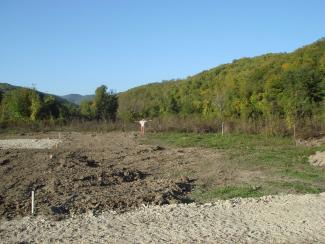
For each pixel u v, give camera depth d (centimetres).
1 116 4597
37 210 1085
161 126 3678
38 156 1766
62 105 5094
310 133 2752
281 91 3888
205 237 912
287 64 5116
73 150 2342
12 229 948
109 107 5238
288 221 1037
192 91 7025
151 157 2114
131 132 3709
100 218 1048
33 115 4606
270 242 884
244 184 1495
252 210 1139
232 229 970
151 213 1102
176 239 896
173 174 1689
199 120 3706
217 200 1277
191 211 1126
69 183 1362
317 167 1827
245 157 2081
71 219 1036
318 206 1176
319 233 947
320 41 5541
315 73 3619
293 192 1368
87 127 4053
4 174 1459
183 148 2488
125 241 880
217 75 7350
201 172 1733
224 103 4431
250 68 6712
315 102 3388
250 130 3225
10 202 1137
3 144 2767
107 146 2616
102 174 1515
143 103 7450
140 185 1426
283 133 2912
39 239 884
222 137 2991
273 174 1673
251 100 4094
